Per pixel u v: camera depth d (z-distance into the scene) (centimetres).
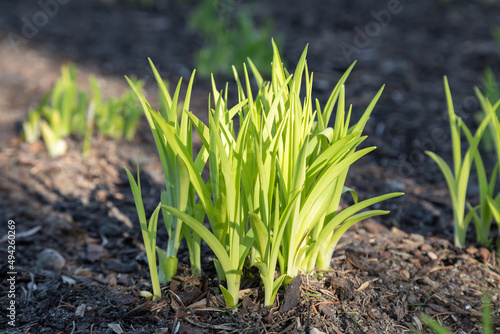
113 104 292
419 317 154
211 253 189
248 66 381
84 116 298
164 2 606
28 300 163
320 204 141
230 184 126
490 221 193
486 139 288
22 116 326
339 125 142
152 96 356
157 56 438
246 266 158
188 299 148
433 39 475
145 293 154
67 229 219
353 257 181
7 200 239
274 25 515
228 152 139
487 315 130
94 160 278
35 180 257
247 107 153
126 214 232
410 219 223
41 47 458
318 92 362
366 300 156
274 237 131
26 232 217
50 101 347
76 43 470
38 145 289
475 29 502
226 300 143
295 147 133
